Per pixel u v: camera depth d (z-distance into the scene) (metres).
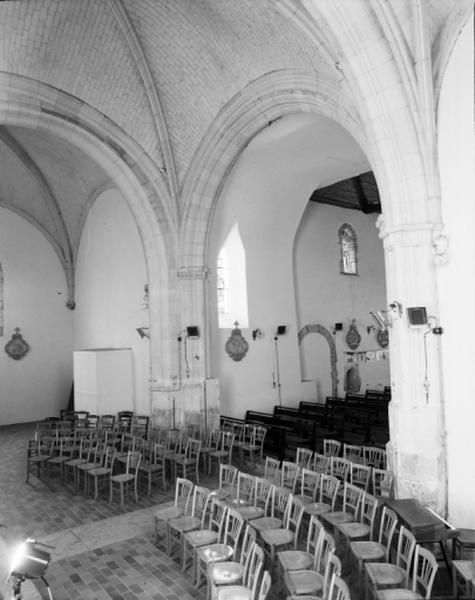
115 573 7.41
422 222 9.07
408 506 7.33
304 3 8.99
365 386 23.62
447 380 8.98
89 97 14.05
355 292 23.83
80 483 11.74
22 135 18.75
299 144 15.13
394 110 9.07
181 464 12.84
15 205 21.25
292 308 20.05
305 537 8.34
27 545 5.81
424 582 5.81
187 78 13.55
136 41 13.02
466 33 8.49
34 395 21.36
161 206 15.70
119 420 15.79
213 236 16.39
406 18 8.79
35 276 21.73
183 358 15.64
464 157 8.65
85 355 17.62
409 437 9.10
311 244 22.11
